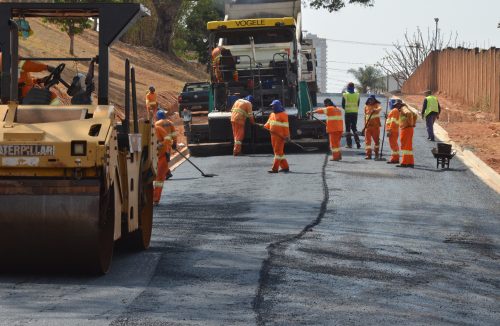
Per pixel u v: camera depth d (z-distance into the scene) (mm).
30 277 11867
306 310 10391
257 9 37062
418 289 12102
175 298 10758
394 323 9977
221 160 31453
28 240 11328
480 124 46625
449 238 17047
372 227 17984
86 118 12031
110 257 12203
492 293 12172
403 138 29109
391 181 25562
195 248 14797
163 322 9492
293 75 33969
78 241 11336
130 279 11922
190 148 33281
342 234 16906
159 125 21359
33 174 11367
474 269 13977
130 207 12969
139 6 12641
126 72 13203
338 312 10383
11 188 11305
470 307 11188
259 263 13375
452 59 73062
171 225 17859
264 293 11227
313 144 33156
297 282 12062
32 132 11359
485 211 20812
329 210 20266
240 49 34188
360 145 36375
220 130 33250
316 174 26891
